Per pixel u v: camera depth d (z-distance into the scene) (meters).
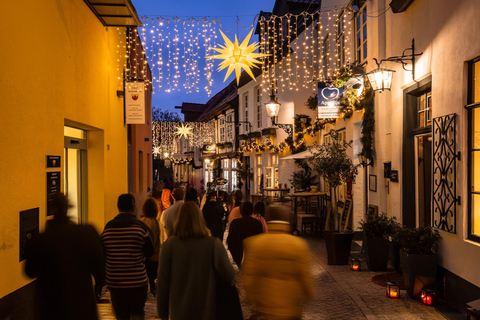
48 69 5.86
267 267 3.41
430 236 6.78
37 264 3.89
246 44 6.86
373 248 8.65
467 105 5.95
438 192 6.82
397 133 8.89
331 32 15.18
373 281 7.86
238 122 27.94
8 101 4.69
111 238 4.61
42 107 5.64
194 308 3.57
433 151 7.04
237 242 6.68
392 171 9.08
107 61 9.16
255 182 26.05
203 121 42.28
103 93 8.81
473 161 5.91
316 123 16.59
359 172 12.16
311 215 14.29
